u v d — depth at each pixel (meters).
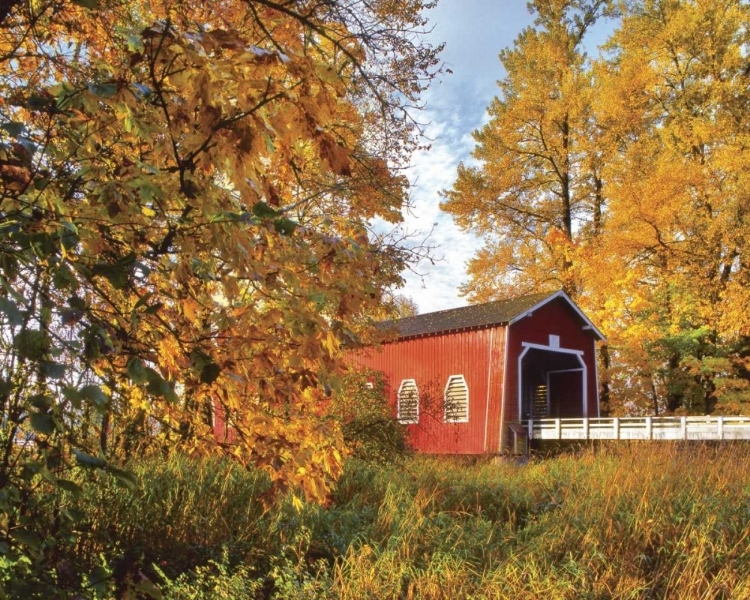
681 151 28.53
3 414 2.15
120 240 2.95
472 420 21.67
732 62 28.05
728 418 18.48
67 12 3.66
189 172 2.79
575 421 22.33
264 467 3.64
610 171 28.02
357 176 6.19
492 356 21.59
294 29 3.91
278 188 3.45
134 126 2.72
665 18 30.58
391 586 5.87
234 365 3.19
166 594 5.02
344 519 7.61
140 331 3.13
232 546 6.36
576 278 28.95
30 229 2.13
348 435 11.05
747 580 6.60
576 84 30.16
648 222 25.59
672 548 7.55
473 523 8.07
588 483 10.20
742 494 9.70
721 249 26.78
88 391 1.88
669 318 28.67
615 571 6.81
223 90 2.67
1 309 1.71
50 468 2.28
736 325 25.06
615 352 29.70
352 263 3.40
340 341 3.26
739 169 24.89
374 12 5.11
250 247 2.82
